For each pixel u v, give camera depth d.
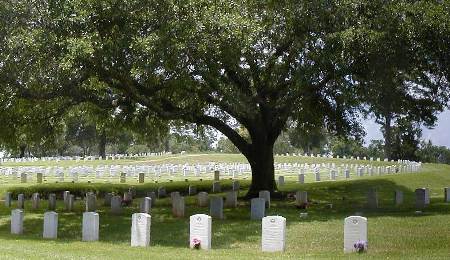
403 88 25.91
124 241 15.95
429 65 22.73
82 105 26.36
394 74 23.50
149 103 22.20
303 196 23.81
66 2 17.52
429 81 25.34
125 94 22.28
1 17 17.58
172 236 16.78
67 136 83.25
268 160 27.95
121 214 22.48
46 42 17.12
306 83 21.39
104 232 17.81
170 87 21.28
